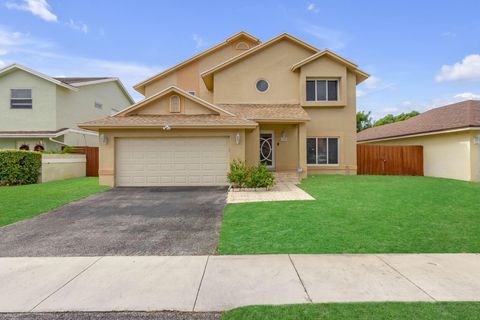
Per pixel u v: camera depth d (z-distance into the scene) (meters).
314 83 17.73
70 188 13.16
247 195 11.49
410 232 6.70
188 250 5.84
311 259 5.28
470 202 9.72
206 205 9.89
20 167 14.45
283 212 8.56
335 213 8.33
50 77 20.27
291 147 17.33
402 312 3.53
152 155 13.97
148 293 4.11
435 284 4.29
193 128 13.72
